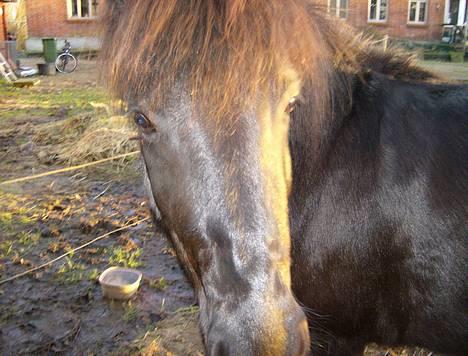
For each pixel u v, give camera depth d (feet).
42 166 20.66
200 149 4.93
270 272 4.71
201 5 5.07
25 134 25.50
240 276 4.73
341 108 6.71
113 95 6.07
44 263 12.89
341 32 6.98
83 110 30.81
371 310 7.00
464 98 6.77
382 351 9.74
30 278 12.21
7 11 64.75
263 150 4.93
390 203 6.54
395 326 7.04
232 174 4.83
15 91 39.68
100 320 10.63
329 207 6.66
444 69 45.96
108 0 6.12
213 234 4.93
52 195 17.54
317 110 6.23
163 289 11.80
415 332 6.98
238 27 4.92
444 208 6.40
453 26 60.70
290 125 6.59
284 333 4.57
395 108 6.74
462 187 6.37
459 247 6.39
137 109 5.42
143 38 5.20
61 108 31.78
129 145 21.71
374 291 6.86
